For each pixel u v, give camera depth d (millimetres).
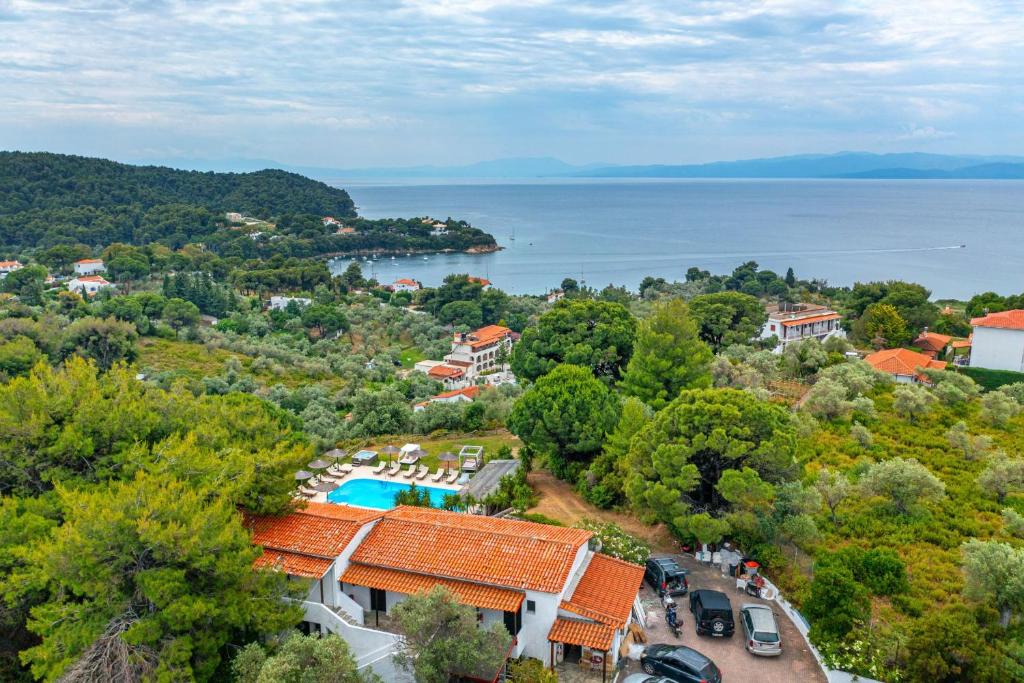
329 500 47000
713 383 61156
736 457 34875
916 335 101750
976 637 23656
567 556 28203
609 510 41406
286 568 28016
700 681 24672
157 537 23125
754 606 28875
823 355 74938
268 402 68688
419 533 30406
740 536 34156
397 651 24719
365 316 171000
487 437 61094
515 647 26438
